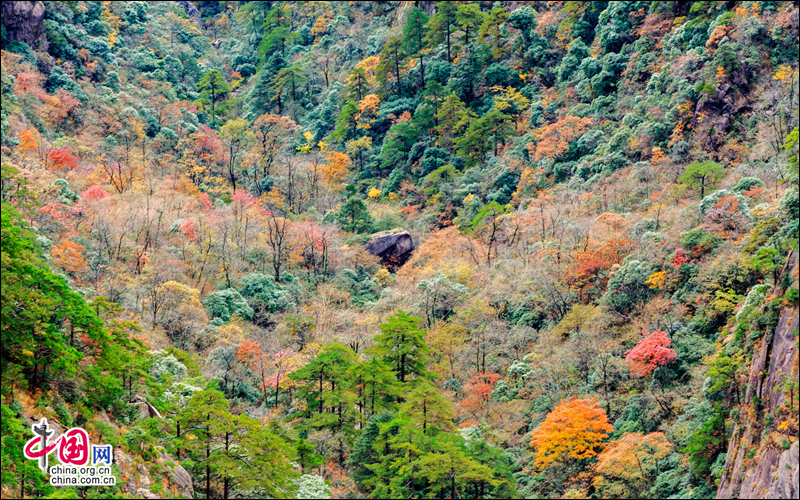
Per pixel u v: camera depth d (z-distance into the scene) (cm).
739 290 6078
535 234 8481
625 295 6662
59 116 10419
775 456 3972
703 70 9038
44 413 4028
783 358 4294
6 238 4438
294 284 8538
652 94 9750
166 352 5831
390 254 9762
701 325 6003
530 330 6919
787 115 8112
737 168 7756
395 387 5712
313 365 5638
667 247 6762
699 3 9806
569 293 7188
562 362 6306
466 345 7050
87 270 7131
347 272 9038
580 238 7631
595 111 10494
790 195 5725
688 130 8912
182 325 6994
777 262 5134
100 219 7919
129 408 4612
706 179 7781
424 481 4894
